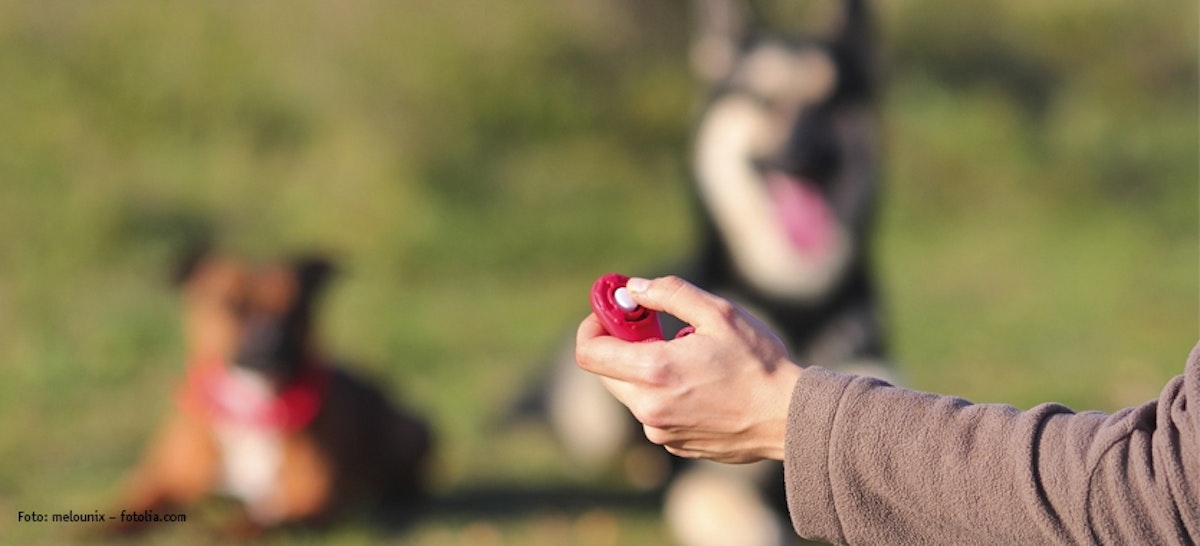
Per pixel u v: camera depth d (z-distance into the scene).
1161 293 9.25
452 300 9.09
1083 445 1.70
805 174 5.13
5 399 6.96
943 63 13.11
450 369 7.61
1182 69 13.54
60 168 10.30
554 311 8.85
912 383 7.21
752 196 5.16
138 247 9.62
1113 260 10.16
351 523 5.18
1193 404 1.62
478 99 11.48
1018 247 10.54
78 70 11.23
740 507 4.89
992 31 13.37
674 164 11.68
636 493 5.56
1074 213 11.36
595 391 5.51
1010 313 8.77
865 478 1.76
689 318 1.90
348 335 8.27
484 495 5.57
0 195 9.95
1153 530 1.64
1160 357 7.76
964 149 11.86
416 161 10.64
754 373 1.86
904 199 11.38
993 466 1.72
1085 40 13.44
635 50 12.59
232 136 11.00
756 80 5.22
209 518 5.08
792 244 5.11
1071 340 8.14
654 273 5.56
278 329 4.93
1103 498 1.66
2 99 10.90
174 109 11.11
